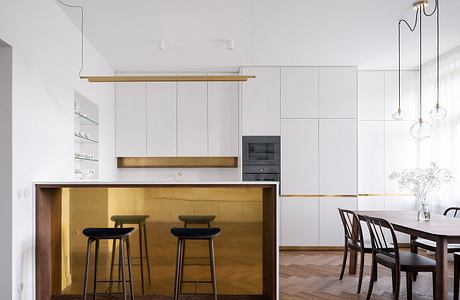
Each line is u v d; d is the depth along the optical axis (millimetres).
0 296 2887
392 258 3375
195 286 3477
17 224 2965
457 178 4906
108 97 5664
